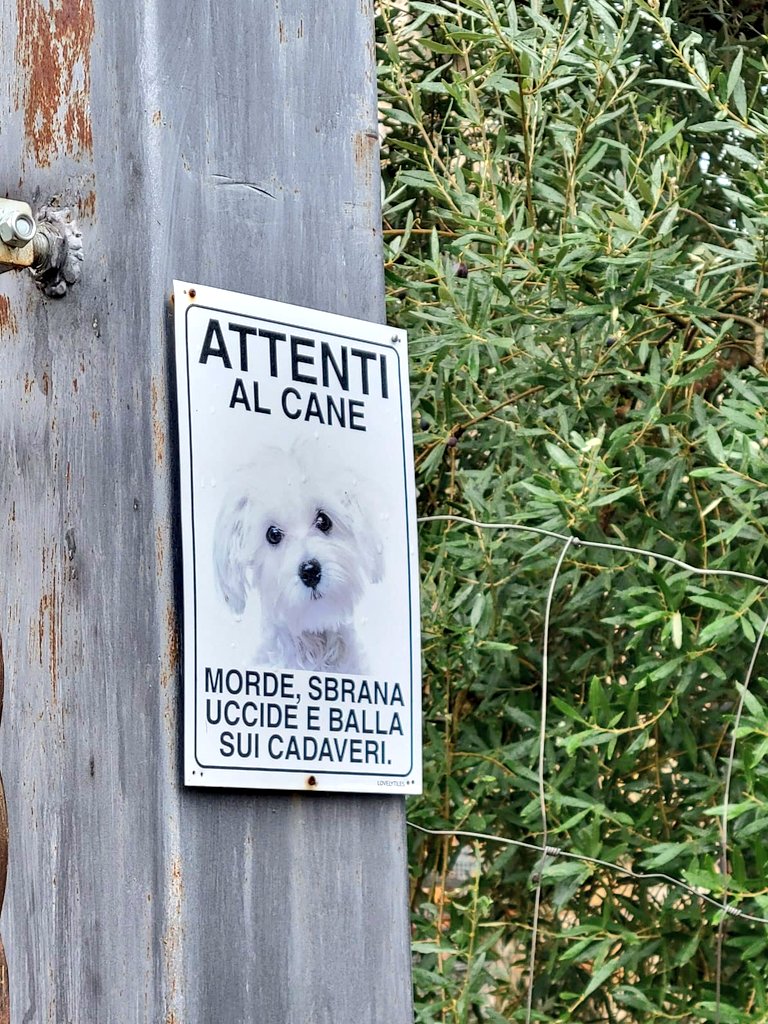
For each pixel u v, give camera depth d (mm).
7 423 1538
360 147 1618
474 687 2908
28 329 1520
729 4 3480
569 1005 2867
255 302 1478
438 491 3084
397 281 2779
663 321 2807
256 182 1514
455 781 2852
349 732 1492
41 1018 1438
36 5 1543
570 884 2682
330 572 1493
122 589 1406
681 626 2354
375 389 1579
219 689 1385
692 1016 2742
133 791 1379
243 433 1443
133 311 1421
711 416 2896
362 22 1637
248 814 1417
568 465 2463
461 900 2967
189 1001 1345
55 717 1457
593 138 3195
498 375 2799
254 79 1525
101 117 1470
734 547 2842
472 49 3086
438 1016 2775
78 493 1458
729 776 2264
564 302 2850
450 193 2928
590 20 3049
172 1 1464
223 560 1406
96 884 1403
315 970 1454
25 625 1497
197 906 1362
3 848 1291
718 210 3373
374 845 1530
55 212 1493
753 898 2494
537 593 2760
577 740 2475
